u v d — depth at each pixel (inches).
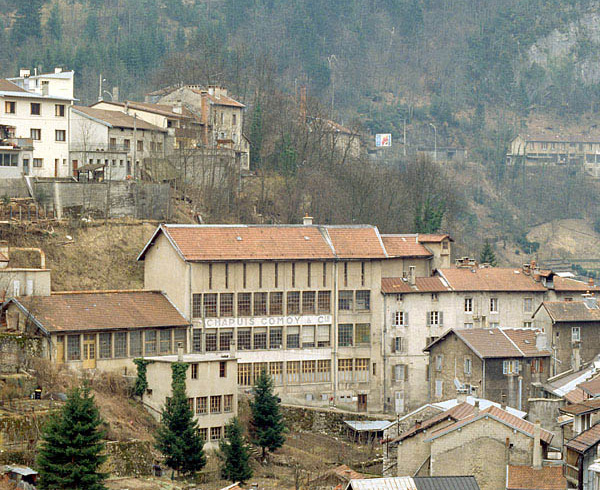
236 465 6540.4
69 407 5674.2
